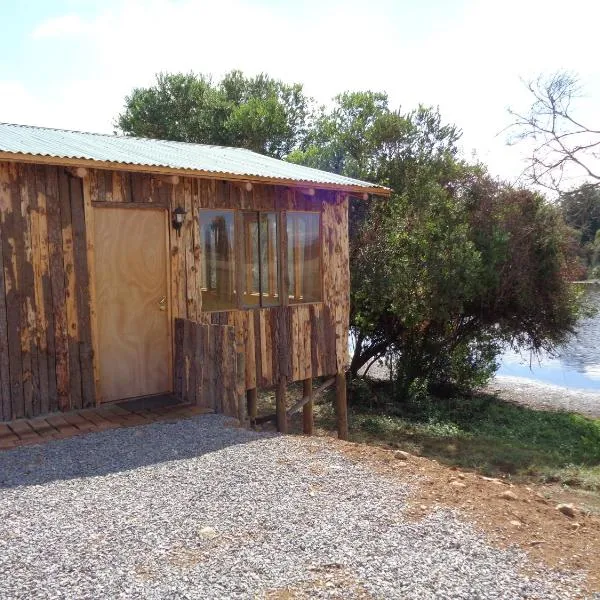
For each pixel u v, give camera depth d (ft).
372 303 45.01
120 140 30.12
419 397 50.52
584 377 62.69
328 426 41.42
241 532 12.48
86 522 12.76
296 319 28.84
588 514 15.56
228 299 26.11
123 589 10.22
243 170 25.35
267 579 10.70
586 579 11.31
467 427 43.39
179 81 86.43
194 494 14.38
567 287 51.93
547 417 46.68
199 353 22.63
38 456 16.98
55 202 20.98
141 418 20.94
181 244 24.29
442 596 10.35
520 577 11.17
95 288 22.15
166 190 23.79
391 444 37.91
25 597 9.92
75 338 21.66
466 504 14.60
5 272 20.02
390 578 10.86
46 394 21.09
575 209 50.88
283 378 28.45
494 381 60.70
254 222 26.84
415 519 13.47
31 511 13.29
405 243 45.27
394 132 52.11
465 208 49.39
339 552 11.75
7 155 18.51
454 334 51.90
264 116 79.92
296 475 15.87
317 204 29.32
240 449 17.93
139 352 23.53
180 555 11.46
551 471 32.40
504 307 51.03
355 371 52.03
